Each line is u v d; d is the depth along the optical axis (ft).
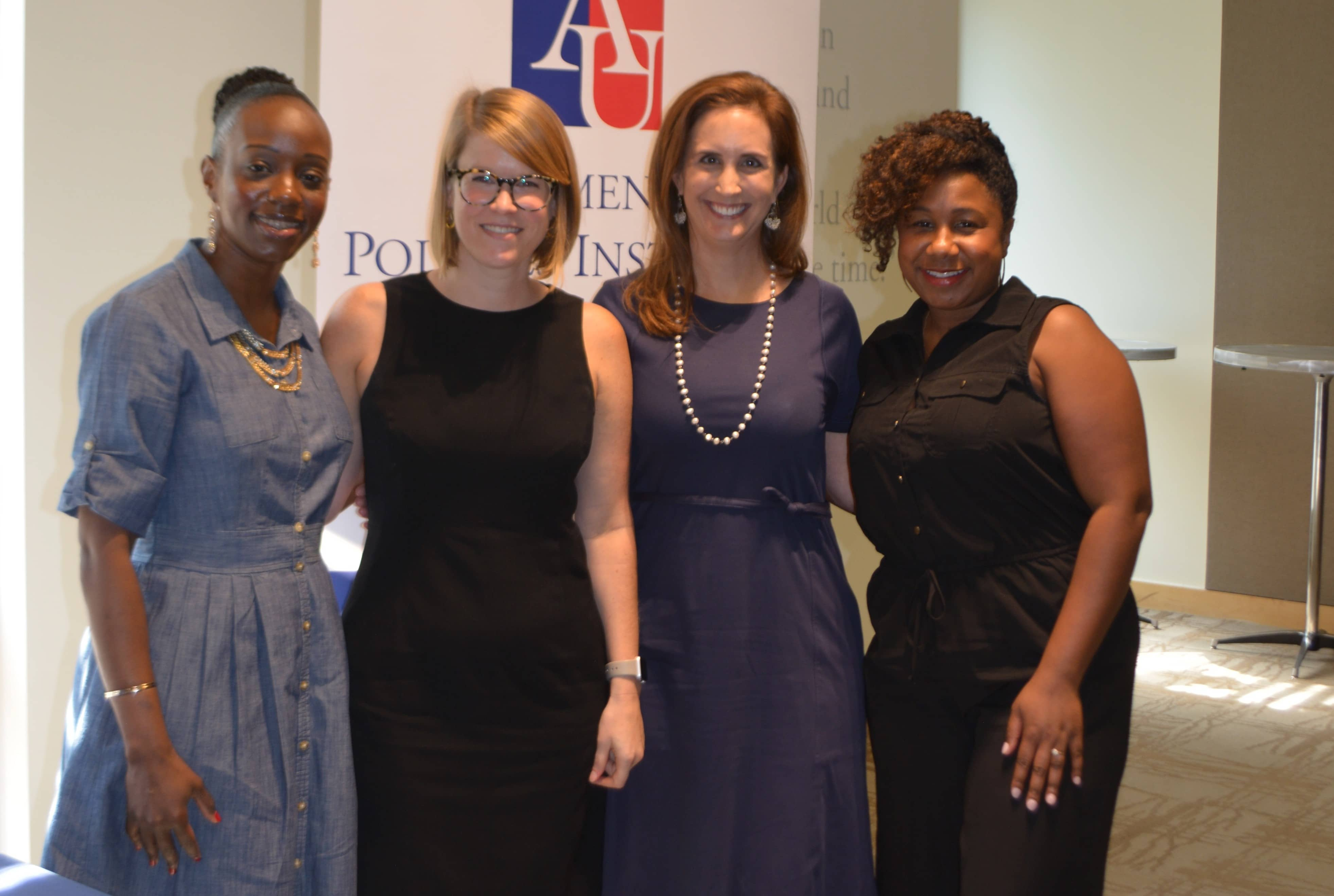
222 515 4.98
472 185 5.52
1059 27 20.38
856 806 6.51
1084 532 5.83
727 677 6.31
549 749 5.75
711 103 6.38
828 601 6.53
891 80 13.42
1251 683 15.89
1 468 8.77
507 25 8.95
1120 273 20.22
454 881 5.62
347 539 8.98
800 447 6.46
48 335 8.50
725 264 6.63
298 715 5.19
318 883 5.28
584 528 6.13
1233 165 18.90
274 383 5.14
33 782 8.90
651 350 6.50
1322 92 18.06
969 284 5.92
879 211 6.05
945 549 5.93
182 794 4.72
